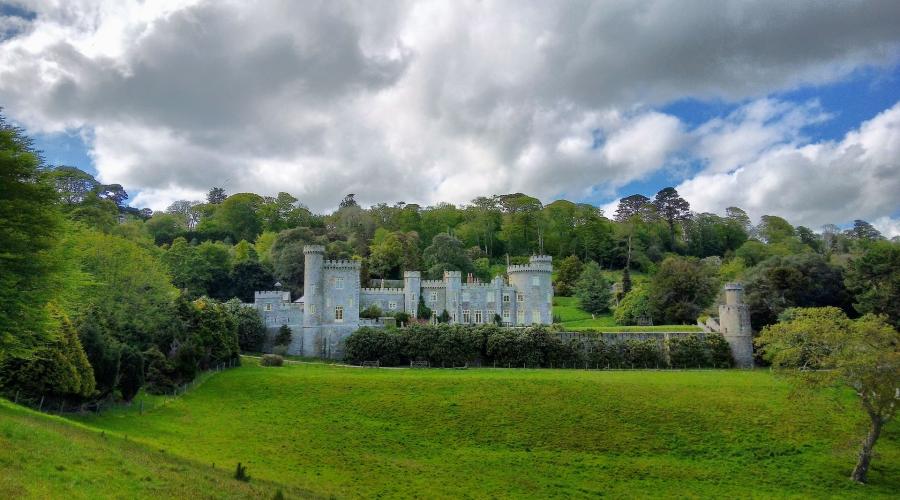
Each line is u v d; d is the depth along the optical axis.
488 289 120.69
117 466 33.56
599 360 94.69
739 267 145.88
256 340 104.81
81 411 55.03
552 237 195.88
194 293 120.56
